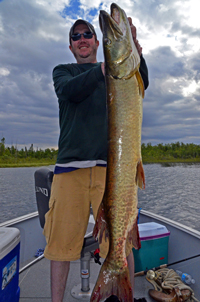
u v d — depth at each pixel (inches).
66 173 77.0
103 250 78.5
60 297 71.2
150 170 2194.9
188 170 2181.3
